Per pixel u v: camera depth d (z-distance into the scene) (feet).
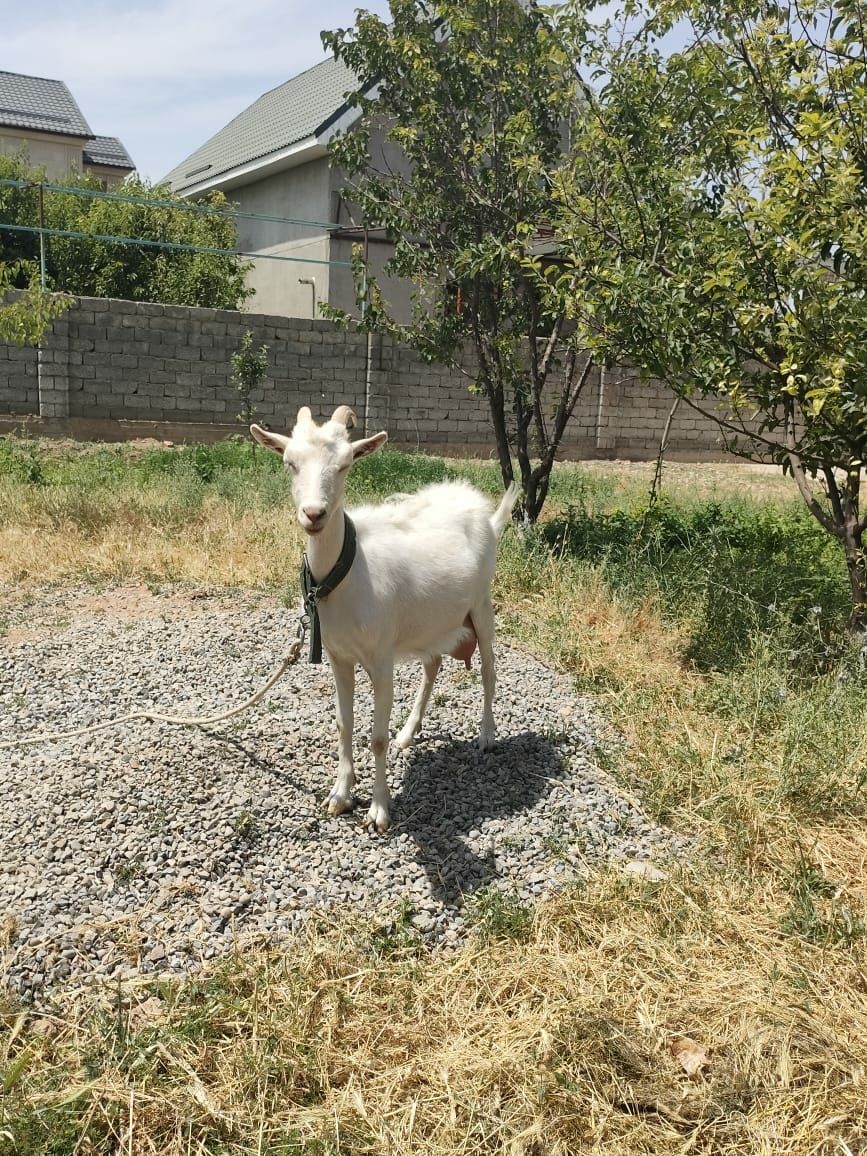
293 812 6.66
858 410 8.43
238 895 5.81
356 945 5.50
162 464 20.56
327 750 7.63
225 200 35.29
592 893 5.99
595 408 31.32
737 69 9.81
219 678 9.23
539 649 10.25
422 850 6.45
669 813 7.05
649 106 12.18
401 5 14.74
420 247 15.31
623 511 16.80
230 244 34.42
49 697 8.73
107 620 11.02
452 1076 4.61
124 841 6.14
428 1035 4.89
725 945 5.60
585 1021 4.87
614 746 8.00
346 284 32.42
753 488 25.43
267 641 10.33
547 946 5.55
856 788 7.18
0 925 5.35
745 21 9.52
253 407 26.84
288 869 6.13
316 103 38.01
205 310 25.68
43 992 5.05
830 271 9.21
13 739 7.80
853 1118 4.38
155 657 9.78
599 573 12.07
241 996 5.08
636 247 10.94
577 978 5.26
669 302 9.45
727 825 6.83
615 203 11.59
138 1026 4.85
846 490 9.86
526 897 6.02
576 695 9.08
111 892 5.73
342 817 6.75
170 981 5.12
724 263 9.20
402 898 5.93
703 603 10.92
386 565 6.52
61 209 33.22
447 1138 4.28
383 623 6.42
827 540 14.53
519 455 15.55
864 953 5.53
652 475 27.40
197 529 14.76
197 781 6.82
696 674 9.65
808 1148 4.23
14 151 43.62
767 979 5.26
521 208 14.23
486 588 7.72
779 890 6.19
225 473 19.15
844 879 6.30
